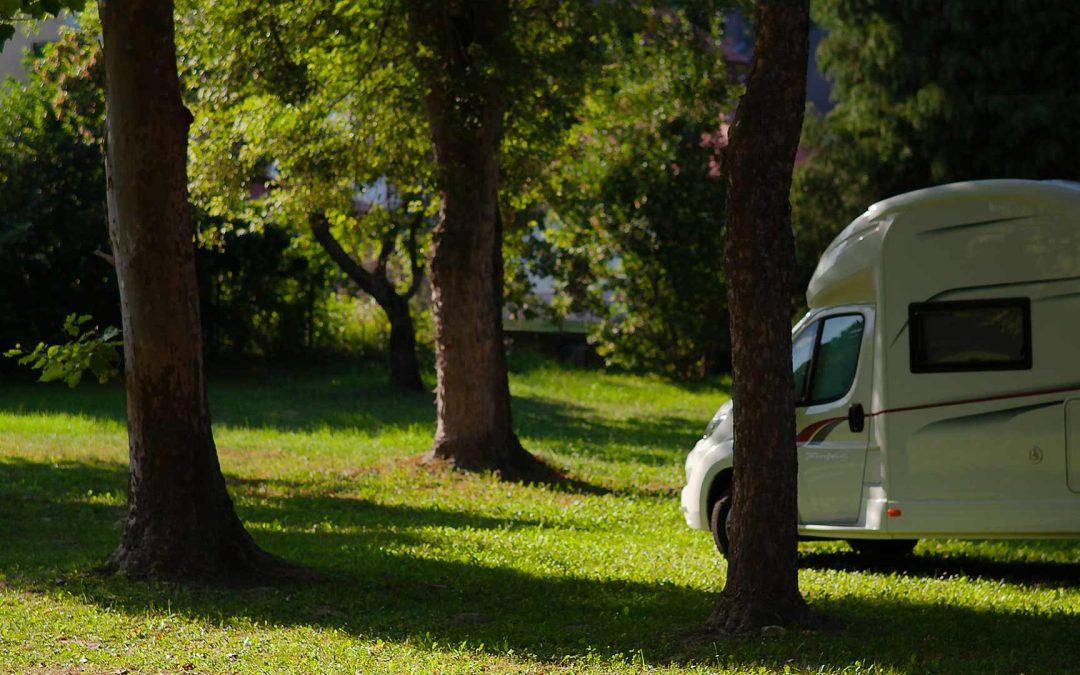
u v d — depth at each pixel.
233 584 11.35
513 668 8.60
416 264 35.66
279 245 39.41
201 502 11.50
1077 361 12.03
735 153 9.57
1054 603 11.39
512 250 31.39
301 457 23.03
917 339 12.60
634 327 41.62
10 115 35.62
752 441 9.70
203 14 20.50
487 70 19.36
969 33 33.69
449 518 16.81
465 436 21.03
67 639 9.25
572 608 11.00
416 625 10.08
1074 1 33.22
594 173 35.66
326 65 21.28
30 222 34.78
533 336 47.22
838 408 13.02
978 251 12.41
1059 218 12.14
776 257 9.55
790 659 8.76
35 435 24.58
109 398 32.41
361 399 34.00
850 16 35.97
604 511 17.62
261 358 41.03
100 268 36.44
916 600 11.45
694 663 8.75
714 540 14.16
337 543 14.32
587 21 20.05
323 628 9.77
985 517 12.22
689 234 40.25
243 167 23.83
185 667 8.52
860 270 13.02
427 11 19.75
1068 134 32.81
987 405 12.30
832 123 37.88
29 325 35.38
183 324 11.45
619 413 33.91
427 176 22.52
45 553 12.88
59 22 36.50
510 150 22.39
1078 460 11.99
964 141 34.09
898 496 12.56
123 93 11.18
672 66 23.66
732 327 9.72
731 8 23.55
